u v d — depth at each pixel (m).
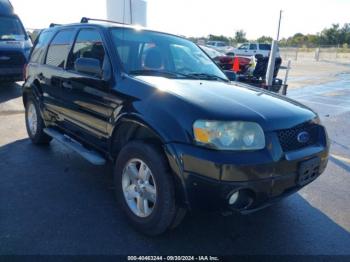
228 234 3.07
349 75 20.83
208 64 4.28
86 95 3.69
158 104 2.79
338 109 9.45
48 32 5.07
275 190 2.65
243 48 30.62
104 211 3.35
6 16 10.53
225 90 3.23
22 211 3.28
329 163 5.09
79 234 2.95
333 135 6.74
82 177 4.14
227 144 2.50
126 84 3.16
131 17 6.99
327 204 3.75
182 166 2.54
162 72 3.60
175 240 2.93
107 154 3.53
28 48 10.34
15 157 4.73
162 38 4.06
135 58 3.54
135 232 3.02
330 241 3.03
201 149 2.49
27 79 5.29
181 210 2.80
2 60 9.55
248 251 2.84
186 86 3.13
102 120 3.46
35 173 4.20
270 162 2.56
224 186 2.45
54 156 4.82
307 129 2.99
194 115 2.57
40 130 5.02
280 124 2.74
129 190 3.14
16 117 7.01
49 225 3.06
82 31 4.08
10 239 2.83
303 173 2.80
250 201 2.60
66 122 4.32
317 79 17.94
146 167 2.90
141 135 3.11
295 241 3.01
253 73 9.54
